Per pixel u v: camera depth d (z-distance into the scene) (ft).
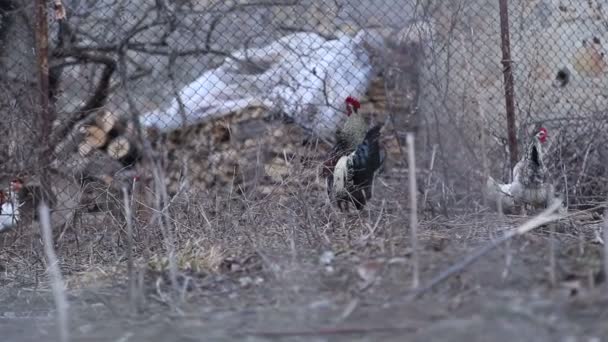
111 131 50.55
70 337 25.34
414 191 26.22
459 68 48.52
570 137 48.62
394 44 53.21
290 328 24.36
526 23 52.19
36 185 43.52
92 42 50.88
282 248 34.47
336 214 40.24
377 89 58.08
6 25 46.19
